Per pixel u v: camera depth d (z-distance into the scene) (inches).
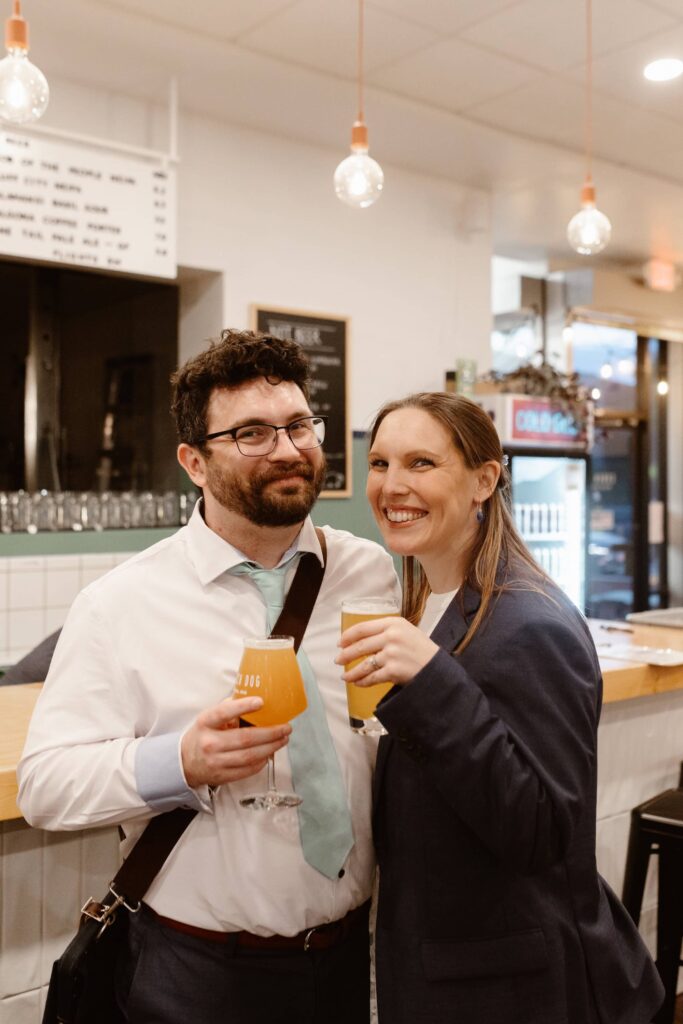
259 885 51.0
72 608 55.6
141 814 49.4
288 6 127.3
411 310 196.1
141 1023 52.1
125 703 52.8
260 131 172.2
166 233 156.6
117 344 175.5
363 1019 56.9
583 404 203.8
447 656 45.3
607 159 189.9
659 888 93.4
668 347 293.7
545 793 44.4
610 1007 50.8
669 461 294.2
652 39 138.4
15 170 141.4
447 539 54.4
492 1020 48.2
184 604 54.1
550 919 49.2
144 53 140.4
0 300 163.8
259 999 51.7
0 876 69.0
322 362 180.7
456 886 49.4
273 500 51.6
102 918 52.1
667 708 110.8
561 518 206.2
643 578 287.1
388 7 127.9
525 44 140.3
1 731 74.6
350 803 53.9
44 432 165.5
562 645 47.1
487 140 177.2
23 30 88.0
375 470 55.1
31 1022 70.4
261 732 46.2
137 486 180.2
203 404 52.8
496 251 253.9
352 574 59.0
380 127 171.0
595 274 256.7
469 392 194.1
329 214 183.0
